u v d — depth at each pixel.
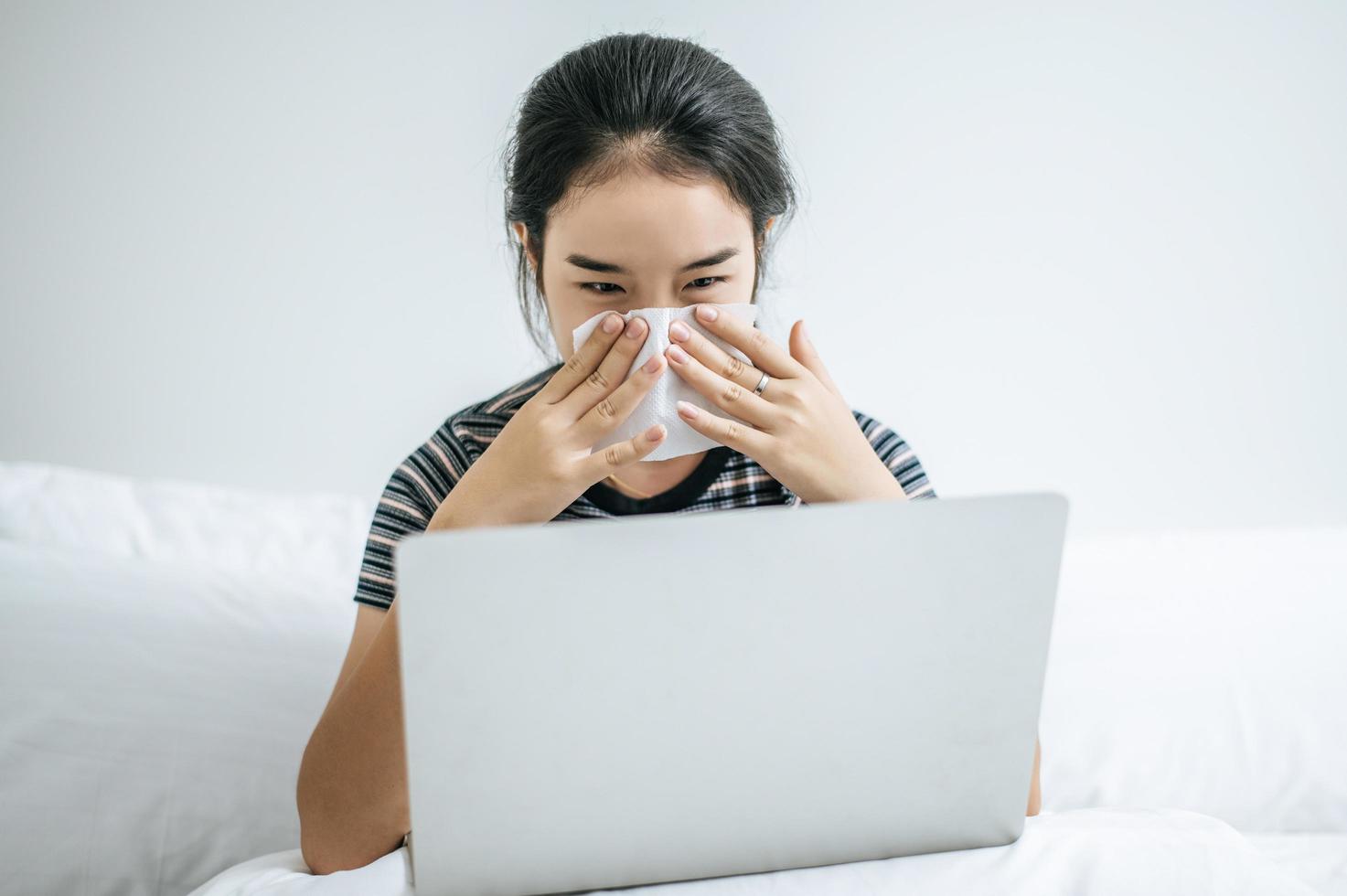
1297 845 1.03
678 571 0.58
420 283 1.62
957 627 0.63
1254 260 1.73
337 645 1.24
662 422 0.85
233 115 1.56
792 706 0.63
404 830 0.84
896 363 1.72
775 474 0.87
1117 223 1.71
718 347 0.86
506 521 0.83
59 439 1.60
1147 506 1.79
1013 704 0.66
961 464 1.76
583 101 0.88
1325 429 1.79
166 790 1.06
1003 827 0.71
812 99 1.64
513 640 0.58
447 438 1.08
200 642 1.18
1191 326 1.75
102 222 1.56
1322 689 1.24
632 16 1.59
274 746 1.11
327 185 1.59
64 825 1.03
